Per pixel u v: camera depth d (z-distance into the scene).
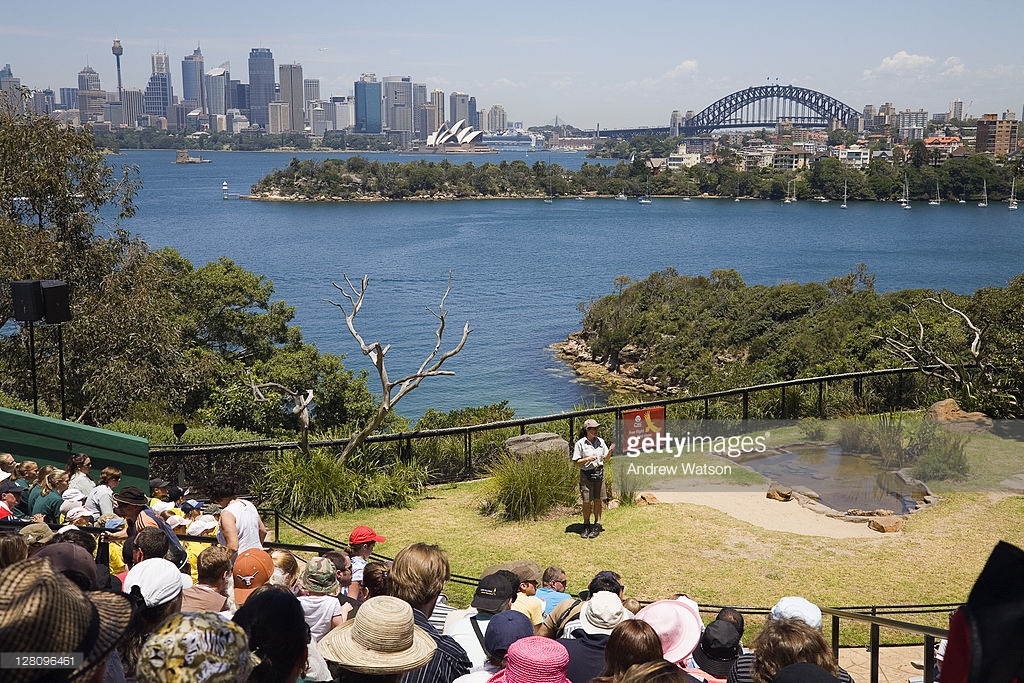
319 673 4.40
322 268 130.88
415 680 4.62
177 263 40.62
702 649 5.89
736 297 74.69
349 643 4.14
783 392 17.39
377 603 4.25
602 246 165.88
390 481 13.66
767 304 71.75
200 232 182.38
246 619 3.15
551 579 7.72
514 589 6.73
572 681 5.25
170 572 4.39
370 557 8.34
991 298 26.84
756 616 9.02
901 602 9.13
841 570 9.95
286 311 42.25
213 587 5.54
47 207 25.16
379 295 107.19
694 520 11.57
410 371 69.75
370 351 14.90
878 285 119.56
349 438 14.59
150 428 17.78
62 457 12.30
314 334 84.25
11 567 2.43
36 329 23.69
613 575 6.52
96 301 24.50
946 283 120.31
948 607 8.68
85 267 25.17
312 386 36.31
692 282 80.62
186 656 2.58
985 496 12.15
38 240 23.56
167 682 2.54
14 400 18.70
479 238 177.75
